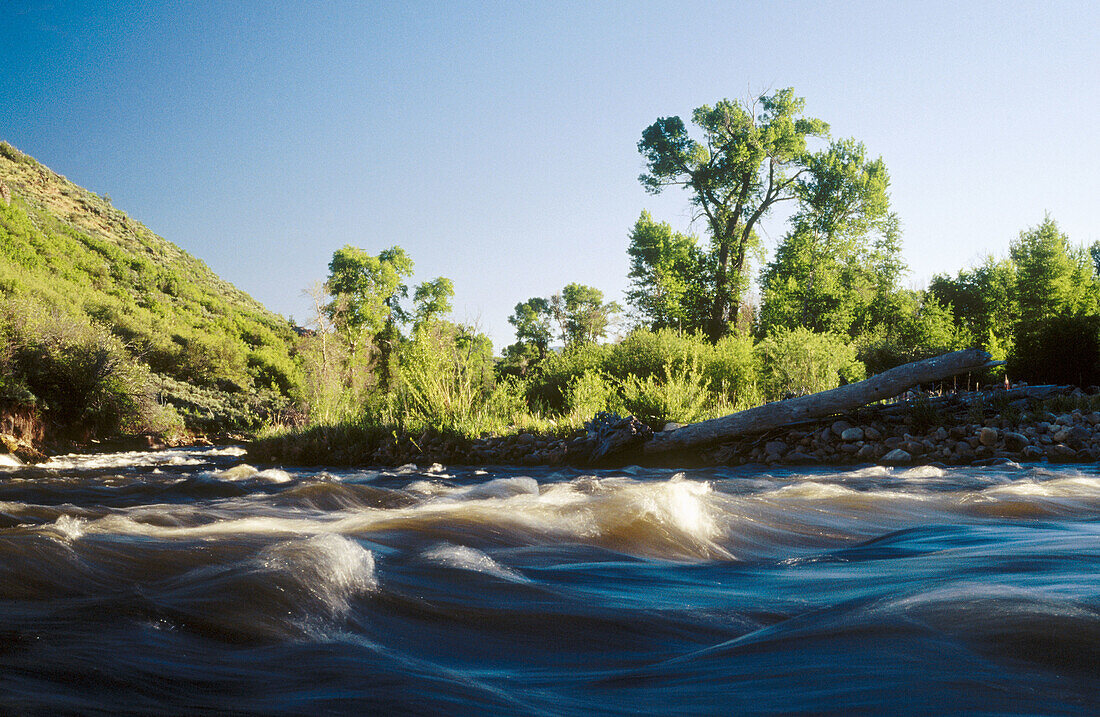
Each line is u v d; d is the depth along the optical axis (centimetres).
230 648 195
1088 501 564
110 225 8294
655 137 4497
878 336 3588
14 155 8625
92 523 411
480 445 1452
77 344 2297
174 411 2761
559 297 7756
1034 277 4609
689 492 570
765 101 4422
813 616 238
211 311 6394
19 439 1934
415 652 206
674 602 274
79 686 156
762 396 2166
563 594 280
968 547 383
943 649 186
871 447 1194
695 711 156
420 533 403
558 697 169
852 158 4572
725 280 4369
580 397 1738
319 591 247
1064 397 1352
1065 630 195
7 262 3769
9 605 226
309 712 148
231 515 512
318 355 2605
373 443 1567
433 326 1764
